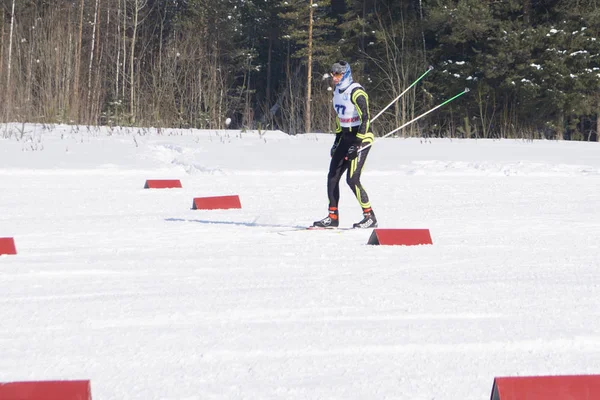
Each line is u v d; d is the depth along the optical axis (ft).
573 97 275.39
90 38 335.26
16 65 244.83
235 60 404.77
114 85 329.93
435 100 309.01
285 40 410.52
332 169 71.41
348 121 70.74
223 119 314.96
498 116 300.61
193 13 382.83
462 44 312.29
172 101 259.60
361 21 335.26
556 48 276.82
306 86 335.06
